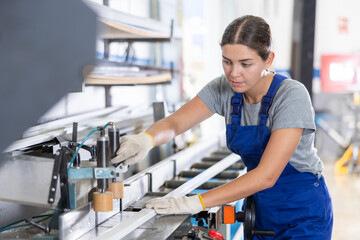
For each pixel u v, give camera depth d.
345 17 7.03
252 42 1.41
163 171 2.20
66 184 1.38
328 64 7.09
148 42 3.08
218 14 5.51
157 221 1.52
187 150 2.73
